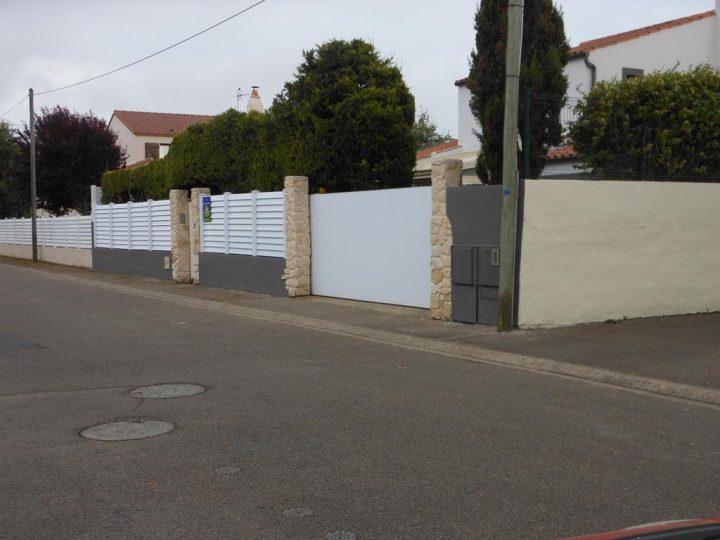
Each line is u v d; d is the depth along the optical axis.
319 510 4.68
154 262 23.02
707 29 22.75
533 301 11.38
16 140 41.38
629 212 11.97
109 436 6.29
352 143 16.34
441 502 4.80
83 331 12.21
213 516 4.59
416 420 6.77
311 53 17.36
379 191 14.52
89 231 28.36
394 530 4.38
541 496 4.91
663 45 22.05
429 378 8.66
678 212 12.42
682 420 6.89
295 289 16.38
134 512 4.65
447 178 12.38
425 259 13.66
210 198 19.48
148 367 9.24
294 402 7.45
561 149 12.02
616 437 6.29
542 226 11.32
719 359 9.22
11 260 35.88
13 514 4.62
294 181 16.17
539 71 12.42
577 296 11.67
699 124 12.87
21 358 9.81
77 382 8.39
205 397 7.66
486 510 4.68
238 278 18.42
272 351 10.42
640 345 10.10
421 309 13.78
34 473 5.36
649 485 5.12
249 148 20.30
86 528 4.41
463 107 25.23
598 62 21.09
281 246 16.80
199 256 20.08
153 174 24.92
